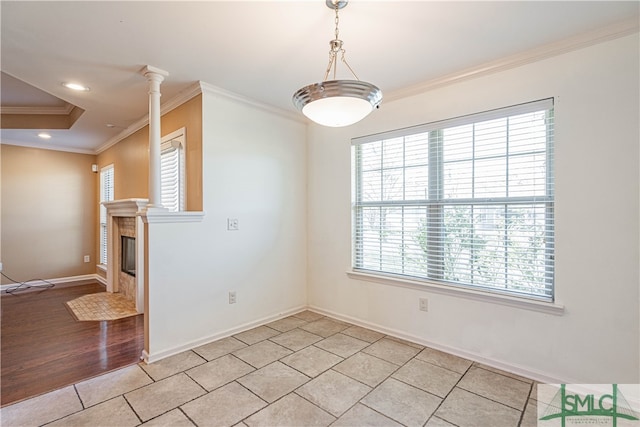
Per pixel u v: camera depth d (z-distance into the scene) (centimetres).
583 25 193
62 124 430
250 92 300
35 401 196
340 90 153
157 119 255
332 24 193
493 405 194
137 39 209
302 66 248
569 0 170
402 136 296
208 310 287
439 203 275
